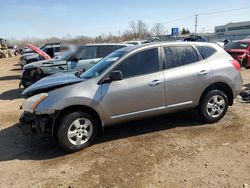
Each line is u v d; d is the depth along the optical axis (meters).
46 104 4.69
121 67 5.10
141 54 5.26
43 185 3.93
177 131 5.59
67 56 10.74
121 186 3.80
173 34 52.91
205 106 5.74
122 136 5.48
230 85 5.88
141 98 5.17
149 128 5.81
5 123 6.69
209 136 5.30
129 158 4.58
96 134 5.09
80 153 4.85
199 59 5.68
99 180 3.98
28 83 10.06
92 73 5.29
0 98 10.05
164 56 5.41
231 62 5.95
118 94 5.01
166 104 5.40
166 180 3.89
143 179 3.94
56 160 4.64
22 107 5.05
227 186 3.68
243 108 6.95
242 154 4.54
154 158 4.54
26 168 4.43
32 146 5.26
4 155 4.93
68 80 5.12
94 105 4.88
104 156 4.70
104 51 10.52
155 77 5.25
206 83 5.64
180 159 4.46
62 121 4.71
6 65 27.44
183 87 5.45
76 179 4.04
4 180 4.11
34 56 18.62
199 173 4.03
